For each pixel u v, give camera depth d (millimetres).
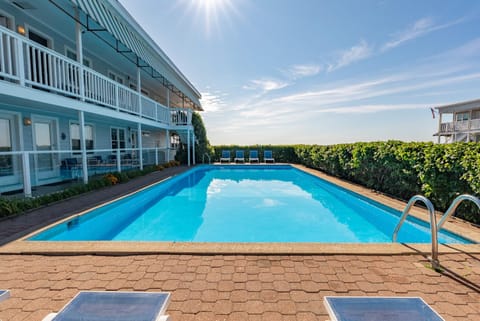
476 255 2963
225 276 2504
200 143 18328
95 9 6480
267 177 13133
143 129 16734
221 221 5895
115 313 1287
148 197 7703
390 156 6430
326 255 2975
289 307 2035
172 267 2686
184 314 1941
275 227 5449
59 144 9203
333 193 8891
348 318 1233
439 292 2238
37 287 2309
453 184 4516
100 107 7883
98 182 7414
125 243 3256
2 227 3930
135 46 8930
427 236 4297
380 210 5824
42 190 6805
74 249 3047
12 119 7395
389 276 2510
